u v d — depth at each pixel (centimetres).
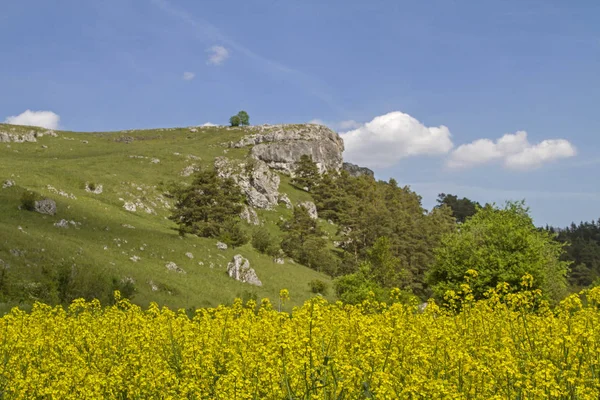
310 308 988
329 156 17512
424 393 752
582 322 1018
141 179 11106
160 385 879
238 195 10656
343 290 4475
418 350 905
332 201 13950
